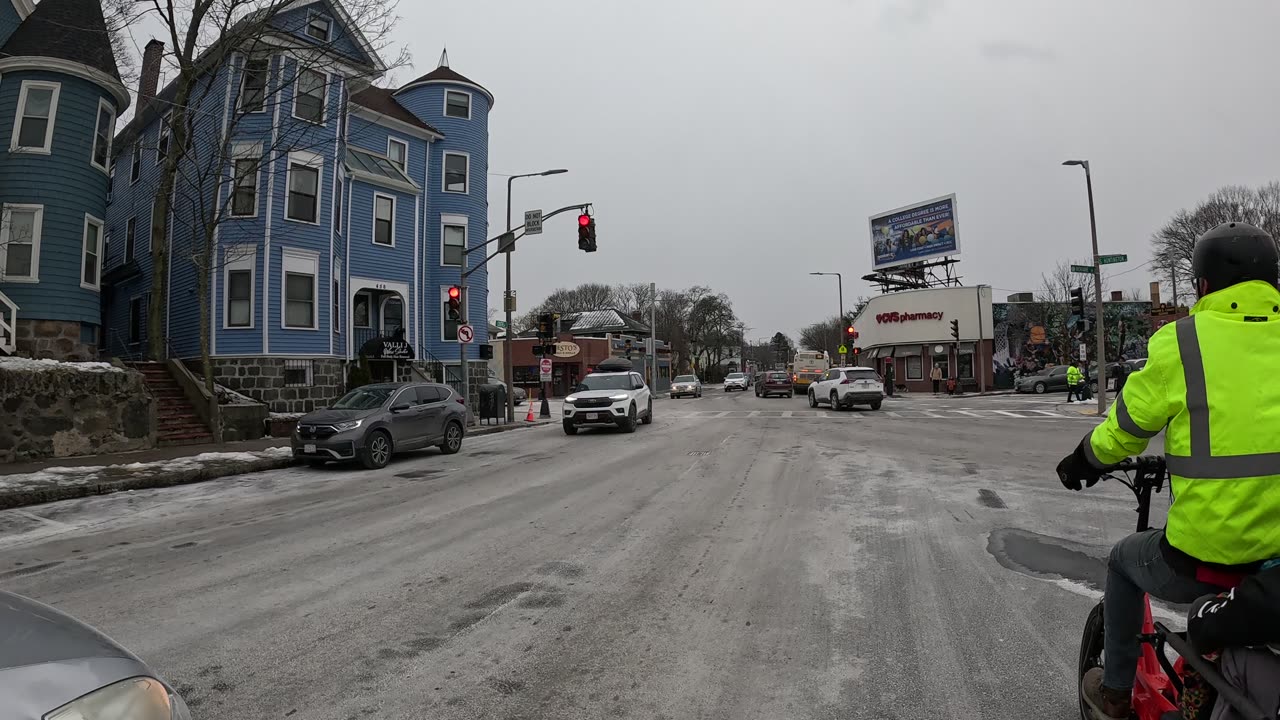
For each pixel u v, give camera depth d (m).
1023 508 7.70
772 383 41.56
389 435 13.07
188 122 17.92
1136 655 2.48
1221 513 1.84
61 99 17.56
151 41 24.52
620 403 18.28
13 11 18.58
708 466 11.55
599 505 8.34
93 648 2.08
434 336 27.59
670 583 5.22
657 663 3.80
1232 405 1.85
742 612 4.58
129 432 14.38
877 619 4.42
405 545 6.55
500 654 3.93
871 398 25.48
